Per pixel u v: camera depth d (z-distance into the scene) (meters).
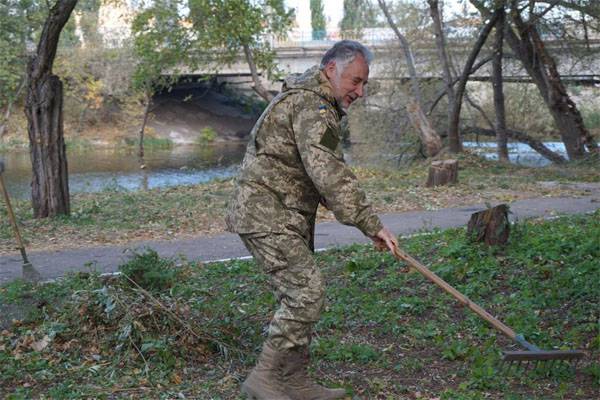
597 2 22.95
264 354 4.50
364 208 4.30
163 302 5.87
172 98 52.12
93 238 11.13
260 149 4.43
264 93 26.97
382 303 6.73
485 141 35.44
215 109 52.91
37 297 6.89
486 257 7.94
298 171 4.42
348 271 7.80
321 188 4.25
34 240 11.05
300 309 4.37
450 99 24.91
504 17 23.66
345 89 4.35
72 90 42.59
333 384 4.87
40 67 13.30
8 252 10.09
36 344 5.54
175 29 26.16
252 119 52.47
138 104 44.12
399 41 29.16
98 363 5.27
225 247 10.13
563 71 27.94
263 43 27.12
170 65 28.00
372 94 29.52
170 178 28.55
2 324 6.18
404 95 29.09
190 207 14.46
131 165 34.03
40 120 13.34
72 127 45.47
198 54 27.17
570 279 6.98
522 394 4.78
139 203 15.44
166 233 11.52
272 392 4.49
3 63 22.23
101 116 46.12
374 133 29.05
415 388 4.91
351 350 5.50
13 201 17.42
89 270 8.61
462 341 5.83
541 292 6.84
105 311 5.54
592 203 13.87
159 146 43.78
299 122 4.29
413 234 10.20
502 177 19.31
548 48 25.88
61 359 5.32
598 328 5.92
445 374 5.18
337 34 43.34
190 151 41.69
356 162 29.11
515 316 6.19
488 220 8.30
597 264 7.28
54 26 13.15
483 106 32.69
